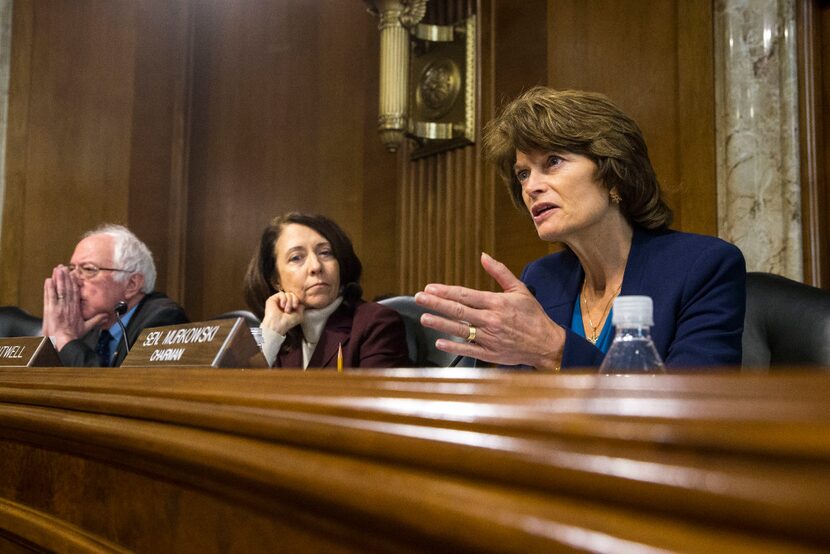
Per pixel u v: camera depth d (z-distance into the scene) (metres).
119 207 5.27
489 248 3.73
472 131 3.79
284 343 2.29
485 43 3.85
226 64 5.30
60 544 0.95
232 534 0.64
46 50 5.25
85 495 0.94
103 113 5.31
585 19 3.52
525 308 1.30
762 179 2.90
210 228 5.25
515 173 1.87
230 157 5.19
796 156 2.85
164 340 1.46
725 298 1.56
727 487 0.28
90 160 5.26
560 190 1.65
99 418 0.82
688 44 3.14
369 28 4.55
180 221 5.38
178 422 0.67
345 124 4.60
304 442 0.50
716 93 3.04
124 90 5.37
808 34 2.89
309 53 4.85
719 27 3.04
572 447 0.35
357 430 0.46
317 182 4.69
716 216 3.03
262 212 4.97
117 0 5.43
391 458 0.43
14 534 1.08
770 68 2.91
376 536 0.46
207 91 5.39
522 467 0.36
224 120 5.26
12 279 5.03
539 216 1.68
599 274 1.75
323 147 4.69
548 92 1.72
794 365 1.82
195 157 5.40
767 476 0.28
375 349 2.21
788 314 1.86
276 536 0.58
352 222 4.48
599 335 1.70
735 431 0.29
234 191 5.14
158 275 5.32
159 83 5.44
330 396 0.52
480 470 0.38
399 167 4.20
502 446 0.37
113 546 0.85
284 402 0.55
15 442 1.14
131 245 2.83
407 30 3.80
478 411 0.41
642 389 0.38
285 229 2.33
